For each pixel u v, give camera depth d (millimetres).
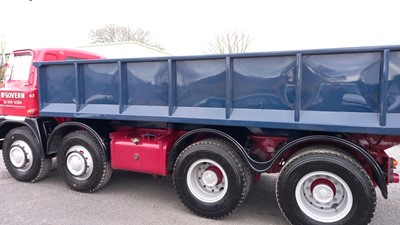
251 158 3467
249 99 3318
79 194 4336
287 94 3148
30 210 3762
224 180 3506
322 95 3021
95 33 30656
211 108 3506
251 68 3271
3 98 4871
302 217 3205
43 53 4684
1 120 4863
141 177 5152
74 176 4402
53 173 5348
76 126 4457
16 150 4785
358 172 2951
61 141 4438
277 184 3293
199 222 3510
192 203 3643
